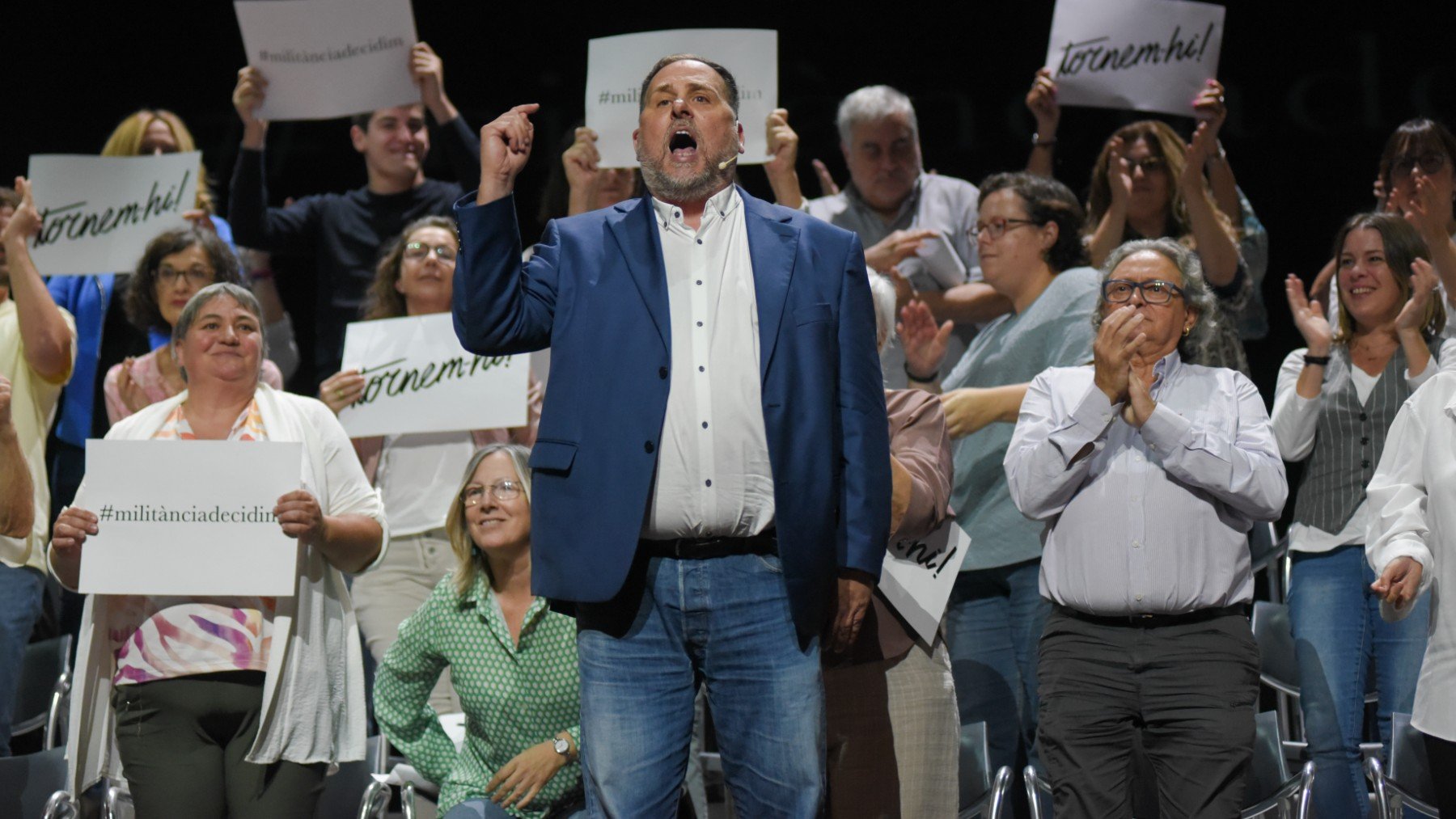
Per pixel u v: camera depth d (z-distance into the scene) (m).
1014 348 6.22
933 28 9.96
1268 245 8.60
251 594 4.91
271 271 8.44
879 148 7.69
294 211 8.23
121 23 10.34
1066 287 6.16
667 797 3.81
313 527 4.96
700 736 6.24
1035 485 4.81
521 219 10.22
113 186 7.48
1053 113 7.62
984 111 9.93
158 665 4.93
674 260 3.89
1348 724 5.82
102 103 10.37
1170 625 4.71
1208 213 6.96
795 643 3.79
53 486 7.33
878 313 5.30
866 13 10.02
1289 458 6.16
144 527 4.92
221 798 4.95
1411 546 4.88
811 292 3.87
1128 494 4.76
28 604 6.31
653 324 3.79
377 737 6.11
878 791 4.84
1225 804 4.59
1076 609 4.83
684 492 3.74
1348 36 9.46
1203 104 7.39
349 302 8.14
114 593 4.89
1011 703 6.03
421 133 8.28
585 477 3.74
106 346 7.74
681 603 3.78
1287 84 9.55
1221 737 4.59
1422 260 5.85
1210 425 4.86
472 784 5.41
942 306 7.25
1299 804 5.32
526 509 5.43
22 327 6.45
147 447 4.94
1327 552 6.01
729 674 3.82
